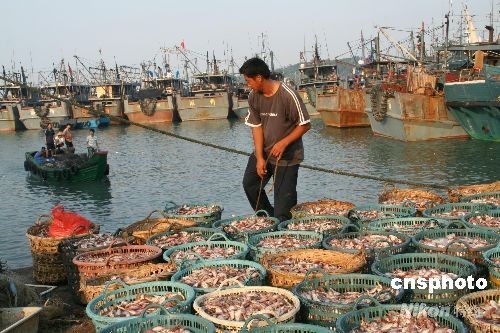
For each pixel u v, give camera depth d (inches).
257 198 341.7
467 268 211.5
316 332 158.2
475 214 298.7
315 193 687.7
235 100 2608.3
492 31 1342.3
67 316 234.5
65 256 267.7
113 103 2630.4
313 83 2682.1
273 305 180.7
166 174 974.4
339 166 963.3
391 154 1081.4
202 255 251.9
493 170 841.5
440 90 1389.0
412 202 346.6
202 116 2559.1
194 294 192.5
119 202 731.4
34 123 2532.0
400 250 244.5
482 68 1131.3
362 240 262.8
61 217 310.2
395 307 174.7
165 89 3154.5
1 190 887.7
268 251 251.9
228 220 325.7
